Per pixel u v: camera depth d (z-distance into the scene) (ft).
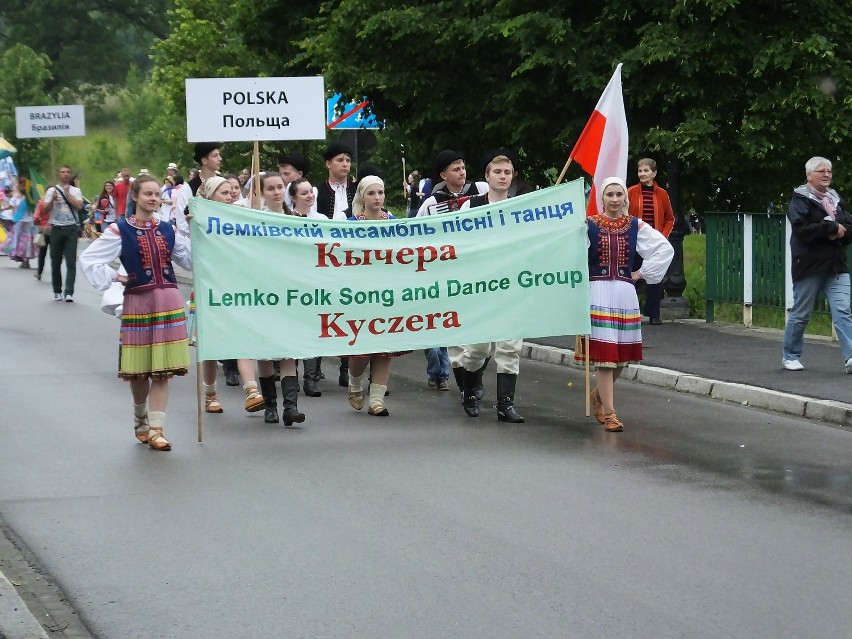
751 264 53.21
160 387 31.83
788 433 33.71
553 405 38.19
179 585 21.42
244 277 33.96
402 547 23.32
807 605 20.07
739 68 58.18
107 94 222.48
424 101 63.62
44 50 236.43
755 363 43.24
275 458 30.76
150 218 31.89
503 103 61.11
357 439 32.99
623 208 34.42
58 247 68.64
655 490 27.40
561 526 24.61
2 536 24.40
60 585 21.53
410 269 35.01
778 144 57.98
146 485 28.19
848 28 59.21
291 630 19.22
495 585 21.12
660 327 53.52
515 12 59.72
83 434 33.88
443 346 35.29
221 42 101.76
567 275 35.47
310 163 91.45
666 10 57.16
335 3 72.08
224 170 93.20
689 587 20.94
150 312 31.48
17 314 62.39
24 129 97.14
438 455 31.01
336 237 34.55
